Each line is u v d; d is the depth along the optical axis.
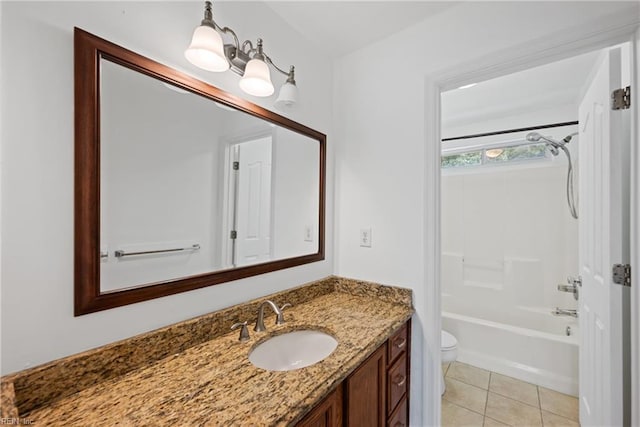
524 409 1.86
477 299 2.84
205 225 1.11
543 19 1.16
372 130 1.65
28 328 0.69
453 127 2.92
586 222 1.53
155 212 0.96
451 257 2.99
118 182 0.86
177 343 0.97
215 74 1.13
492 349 2.37
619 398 1.12
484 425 1.72
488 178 2.80
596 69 1.45
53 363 0.72
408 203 1.51
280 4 1.35
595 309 1.37
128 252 0.88
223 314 1.12
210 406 0.69
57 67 0.74
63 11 0.75
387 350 1.22
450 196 3.02
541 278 2.54
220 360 0.92
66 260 0.75
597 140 1.34
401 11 1.39
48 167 0.72
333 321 1.27
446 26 1.40
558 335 2.23
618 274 1.13
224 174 1.18
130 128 0.89
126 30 0.87
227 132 1.19
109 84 0.84
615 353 1.13
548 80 2.00
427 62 1.45
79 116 0.77
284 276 1.46
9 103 0.67
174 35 0.99
